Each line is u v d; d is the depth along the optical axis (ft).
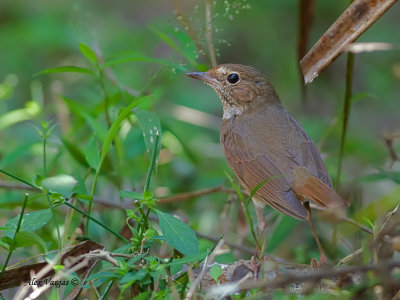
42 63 64.59
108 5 74.49
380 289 27.20
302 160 35.37
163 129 41.11
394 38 63.93
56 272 27.50
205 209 44.45
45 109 51.37
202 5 71.26
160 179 44.45
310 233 41.19
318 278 24.17
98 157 33.37
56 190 29.48
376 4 30.66
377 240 26.89
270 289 28.89
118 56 46.01
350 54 36.60
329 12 66.69
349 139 50.70
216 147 50.60
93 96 46.57
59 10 70.74
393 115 59.62
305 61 32.55
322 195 32.32
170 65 35.37
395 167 48.57
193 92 60.18
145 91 44.65
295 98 62.80
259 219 35.40
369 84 61.57
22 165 46.57
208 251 28.25
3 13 71.87
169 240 27.35
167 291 26.73
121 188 38.37
